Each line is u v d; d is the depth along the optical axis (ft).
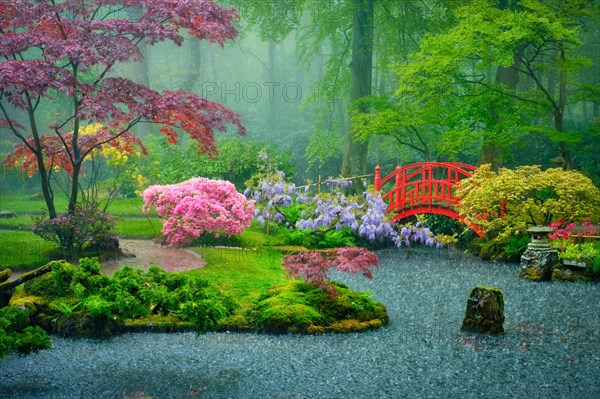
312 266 36.19
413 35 92.58
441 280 48.96
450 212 62.23
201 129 46.88
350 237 61.05
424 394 26.02
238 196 54.08
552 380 27.61
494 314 34.60
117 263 45.06
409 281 48.55
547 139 83.25
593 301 42.01
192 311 28.07
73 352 30.81
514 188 55.42
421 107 77.46
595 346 32.42
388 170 104.78
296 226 57.00
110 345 31.96
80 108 42.34
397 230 65.10
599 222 60.34
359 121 75.00
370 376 27.96
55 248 46.75
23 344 24.71
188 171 72.08
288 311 34.73
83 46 42.80
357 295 37.45
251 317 35.32
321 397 25.61
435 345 32.50
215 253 49.24
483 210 59.00
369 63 85.76
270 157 71.56
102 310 29.71
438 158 87.97
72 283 32.32
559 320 37.45
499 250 57.93
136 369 28.55
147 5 45.44
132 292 30.53
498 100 64.85
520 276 50.16
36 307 34.37
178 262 46.39
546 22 57.88
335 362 29.71
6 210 68.33
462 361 30.04
